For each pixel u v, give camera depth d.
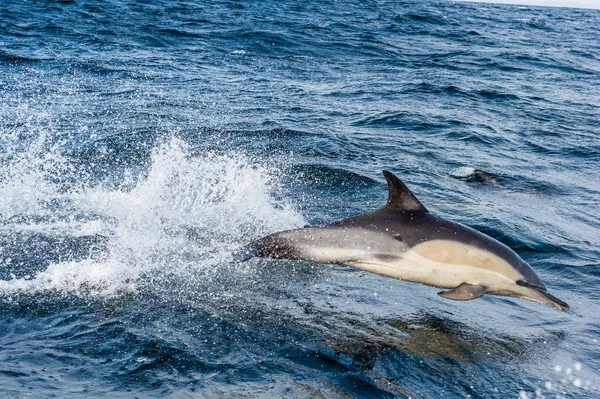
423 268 5.81
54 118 13.39
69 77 18.41
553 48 34.84
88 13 33.34
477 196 10.03
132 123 13.38
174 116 14.34
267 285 6.20
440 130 14.91
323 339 5.23
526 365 5.11
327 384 4.56
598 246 8.17
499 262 5.80
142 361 4.66
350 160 11.53
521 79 24.22
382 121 15.37
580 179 11.84
